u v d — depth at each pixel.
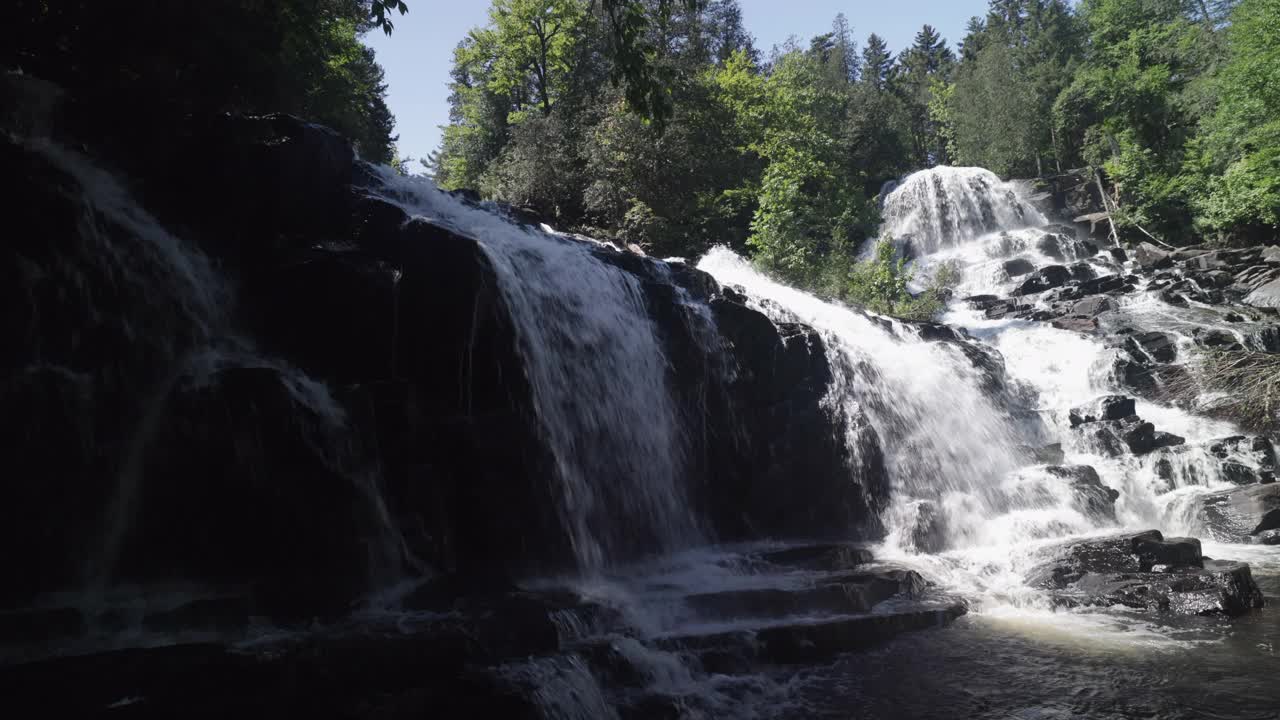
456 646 6.67
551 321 12.09
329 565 8.41
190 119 10.69
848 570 11.23
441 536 9.59
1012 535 13.59
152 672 5.59
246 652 6.12
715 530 13.68
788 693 7.86
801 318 17.53
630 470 12.62
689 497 13.55
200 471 8.24
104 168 9.67
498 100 46.56
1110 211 39.66
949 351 19.30
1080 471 15.38
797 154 32.59
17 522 7.44
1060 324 24.52
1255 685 7.53
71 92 10.11
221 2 13.84
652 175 28.92
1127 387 20.94
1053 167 50.72
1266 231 33.41
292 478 8.47
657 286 14.40
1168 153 39.72
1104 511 14.73
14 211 7.87
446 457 9.97
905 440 15.72
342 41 25.19
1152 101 40.97
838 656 8.84
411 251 10.53
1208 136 36.34
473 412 10.35
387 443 9.49
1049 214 41.62
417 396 9.95
